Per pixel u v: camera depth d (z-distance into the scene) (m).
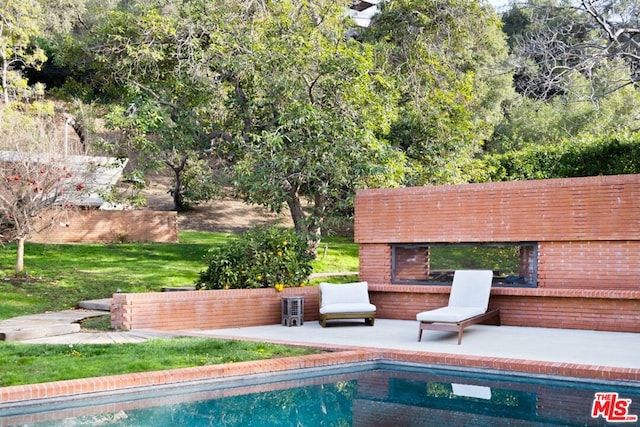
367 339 10.31
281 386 7.54
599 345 9.48
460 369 8.22
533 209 11.97
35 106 27.55
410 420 6.01
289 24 17.02
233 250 13.02
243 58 16.61
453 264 12.84
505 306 12.23
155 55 17.11
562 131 28.06
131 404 6.68
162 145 19.31
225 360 8.02
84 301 14.02
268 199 17.77
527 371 7.78
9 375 7.06
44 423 5.91
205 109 18.52
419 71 20.47
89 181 18.77
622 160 17.34
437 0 20.53
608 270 11.37
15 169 16.44
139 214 26.17
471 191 12.55
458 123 19.50
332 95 16.80
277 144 15.71
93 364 7.71
